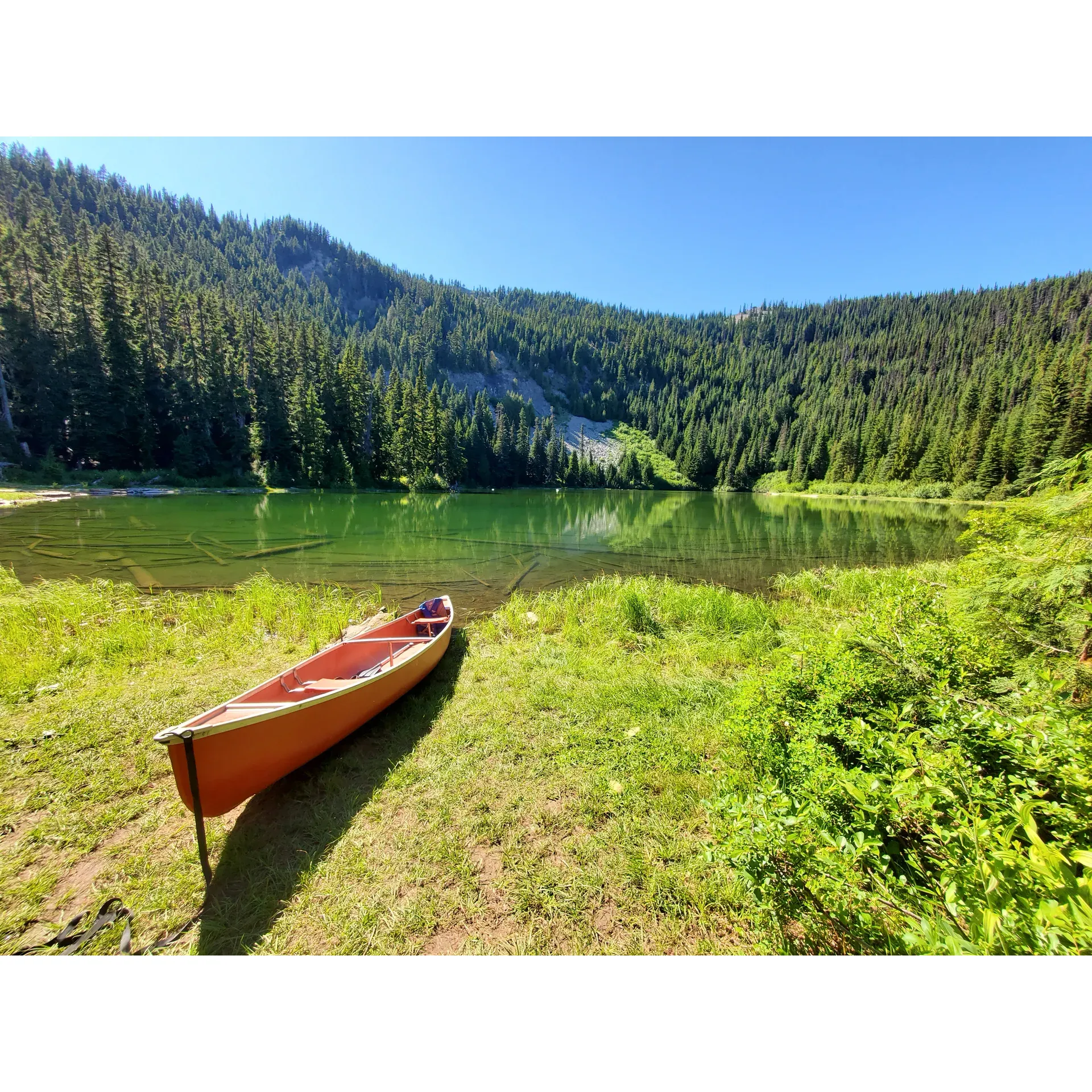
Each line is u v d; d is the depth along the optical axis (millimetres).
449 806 3602
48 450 33531
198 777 3061
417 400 57594
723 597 8680
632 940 2537
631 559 15656
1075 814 1772
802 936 2314
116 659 6062
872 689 3072
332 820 3504
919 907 1922
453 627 7906
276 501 33406
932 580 9570
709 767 3951
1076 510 3562
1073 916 1467
